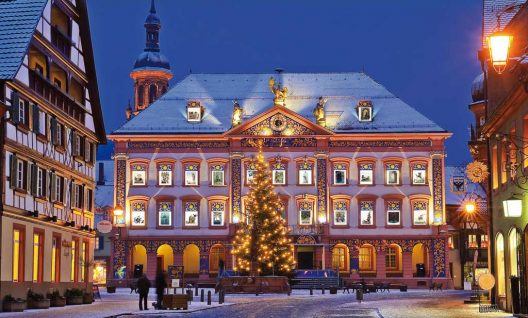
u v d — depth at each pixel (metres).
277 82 98.81
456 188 61.16
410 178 92.31
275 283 70.69
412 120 93.62
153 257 91.69
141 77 136.25
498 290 42.34
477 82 63.19
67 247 50.31
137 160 92.50
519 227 36.06
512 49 38.34
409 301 54.91
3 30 43.41
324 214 91.69
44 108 46.38
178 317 38.75
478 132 49.31
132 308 45.28
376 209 92.12
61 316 37.19
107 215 103.75
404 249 91.62
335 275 82.44
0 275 39.97
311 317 38.03
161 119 94.25
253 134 92.38
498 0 44.62
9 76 40.66
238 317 38.56
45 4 44.97
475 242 95.00
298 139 92.44
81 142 54.28
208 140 92.62
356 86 98.12
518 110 36.25
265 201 81.69
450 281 91.06
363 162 92.50
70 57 51.72
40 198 45.50
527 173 34.28
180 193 92.25
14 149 41.69
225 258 92.12
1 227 40.12
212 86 98.62
